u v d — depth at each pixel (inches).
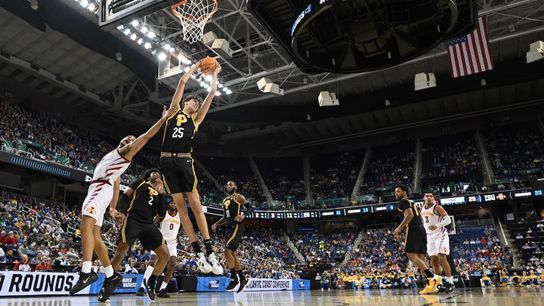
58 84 1069.8
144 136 204.5
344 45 399.5
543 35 1062.4
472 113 1481.3
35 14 788.0
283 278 1003.9
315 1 334.6
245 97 1267.2
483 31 709.9
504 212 1289.4
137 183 250.8
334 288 1093.1
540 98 1400.1
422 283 1003.3
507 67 1198.9
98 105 1222.3
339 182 1576.0
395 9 358.9
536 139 1412.4
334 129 1588.3
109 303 229.0
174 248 348.2
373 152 1670.8
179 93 205.6
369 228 1462.8
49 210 893.2
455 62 720.3
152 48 835.4
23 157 834.2
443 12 358.9
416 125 1547.7
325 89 1291.8
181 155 203.5
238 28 930.7
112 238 839.7
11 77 1054.4
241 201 324.5
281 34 400.8
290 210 1396.4
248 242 1316.4
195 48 917.8
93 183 205.8
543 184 1136.2
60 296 446.3
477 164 1397.6
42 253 602.5
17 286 421.1
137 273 631.8
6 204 780.6
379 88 1304.1
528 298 235.1
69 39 928.3
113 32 880.3
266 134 1627.7
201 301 280.4
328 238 1437.0
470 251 1179.9
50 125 1103.0
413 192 1378.0
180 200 203.5
